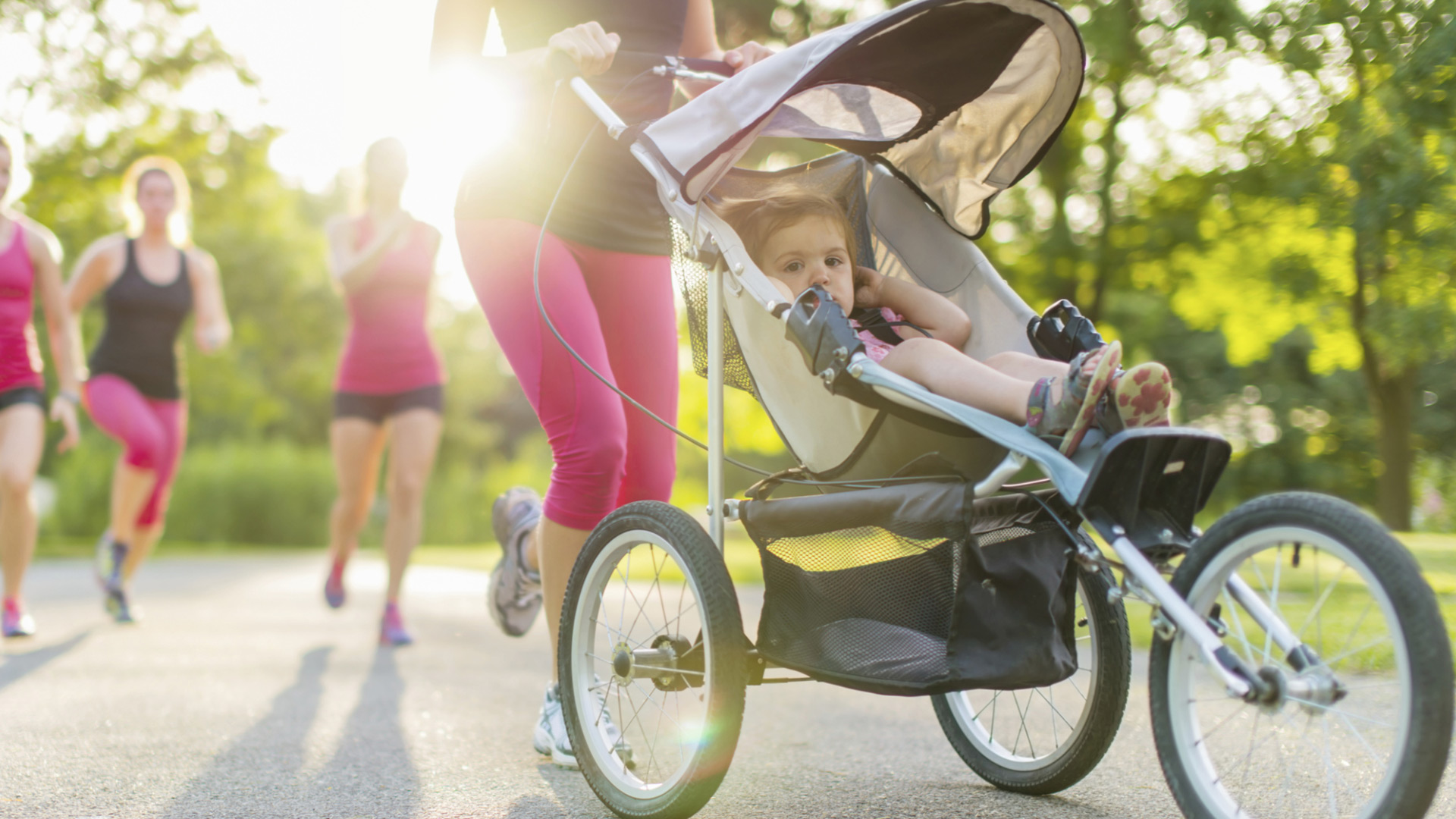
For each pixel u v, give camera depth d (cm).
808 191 269
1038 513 208
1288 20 538
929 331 254
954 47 237
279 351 3062
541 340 264
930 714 341
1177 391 2294
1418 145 495
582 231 275
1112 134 1180
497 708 353
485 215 269
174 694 375
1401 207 513
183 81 1603
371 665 454
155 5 1567
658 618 488
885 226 277
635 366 286
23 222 511
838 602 212
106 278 580
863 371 202
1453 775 246
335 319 3067
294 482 2273
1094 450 193
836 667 209
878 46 229
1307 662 168
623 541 233
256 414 3025
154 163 584
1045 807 229
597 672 246
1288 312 1077
